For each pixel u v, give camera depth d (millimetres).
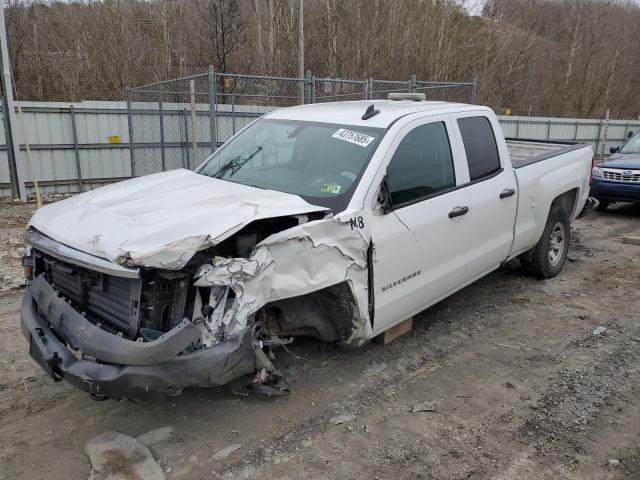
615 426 3688
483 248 5078
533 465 3291
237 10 21828
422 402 3932
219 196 3715
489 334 5090
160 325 3066
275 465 3242
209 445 3398
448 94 17031
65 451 3334
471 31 26828
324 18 22641
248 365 3115
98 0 22188
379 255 3893
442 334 5059
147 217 3348
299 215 3455
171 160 13289
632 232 9328
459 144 4844
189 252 2912
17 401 3854
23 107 12320
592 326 5297
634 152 11266
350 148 4215
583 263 7352
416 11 23703
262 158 4570
